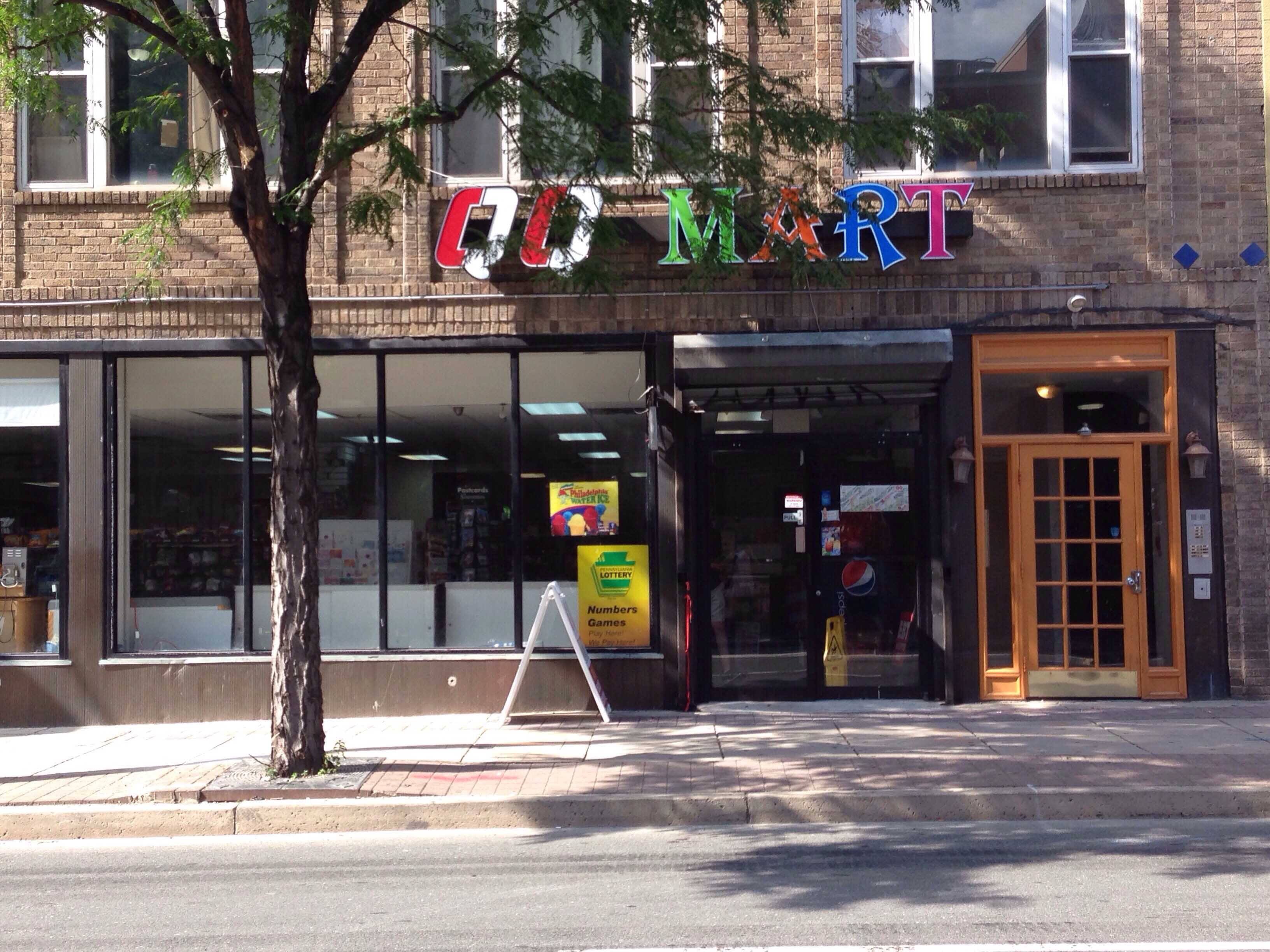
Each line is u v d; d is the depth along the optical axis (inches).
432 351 465.1
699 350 441.7
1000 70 467.8
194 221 466.9
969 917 236.8
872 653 461.4
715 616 466.0
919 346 435.5
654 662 457.1
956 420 456.4
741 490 466.0
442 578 466.0
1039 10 466.9
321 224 466.3
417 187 430.3
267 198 348.8
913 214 447.8
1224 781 331.3
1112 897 248.7
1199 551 451.2
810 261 424.2
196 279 466.6
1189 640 451.8
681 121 461.1
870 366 438.6
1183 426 452.8
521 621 462.3
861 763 362.0
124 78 474.3
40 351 462.6
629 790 336.8
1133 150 461.1
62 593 462.3
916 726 416.8
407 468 468.8
